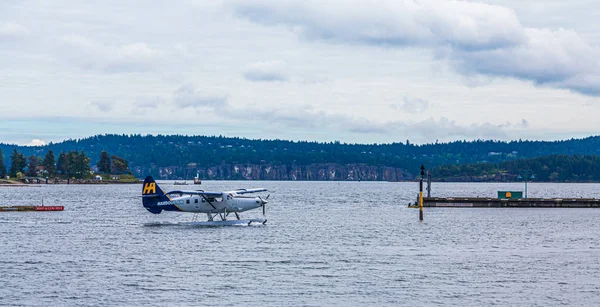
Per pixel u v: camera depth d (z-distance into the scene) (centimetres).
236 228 9956
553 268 6391
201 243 8081
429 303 5019
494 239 8788
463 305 4962
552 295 5275
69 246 7812
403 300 5100
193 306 4894
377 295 5241
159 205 10056
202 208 10106
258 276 5916
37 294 5206
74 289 5378
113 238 8619
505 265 6544
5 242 8181
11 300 5022
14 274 5959
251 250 7488
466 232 9719
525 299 5150
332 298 5144
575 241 8631
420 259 6894
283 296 5194
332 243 8206
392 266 6450
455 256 7131
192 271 6138
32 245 7900
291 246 7869
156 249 7550
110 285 5528
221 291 5338
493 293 5328
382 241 8469
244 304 4956
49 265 6431
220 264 6519
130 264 6500
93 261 6675
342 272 6122
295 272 6112
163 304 4938
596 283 5716
